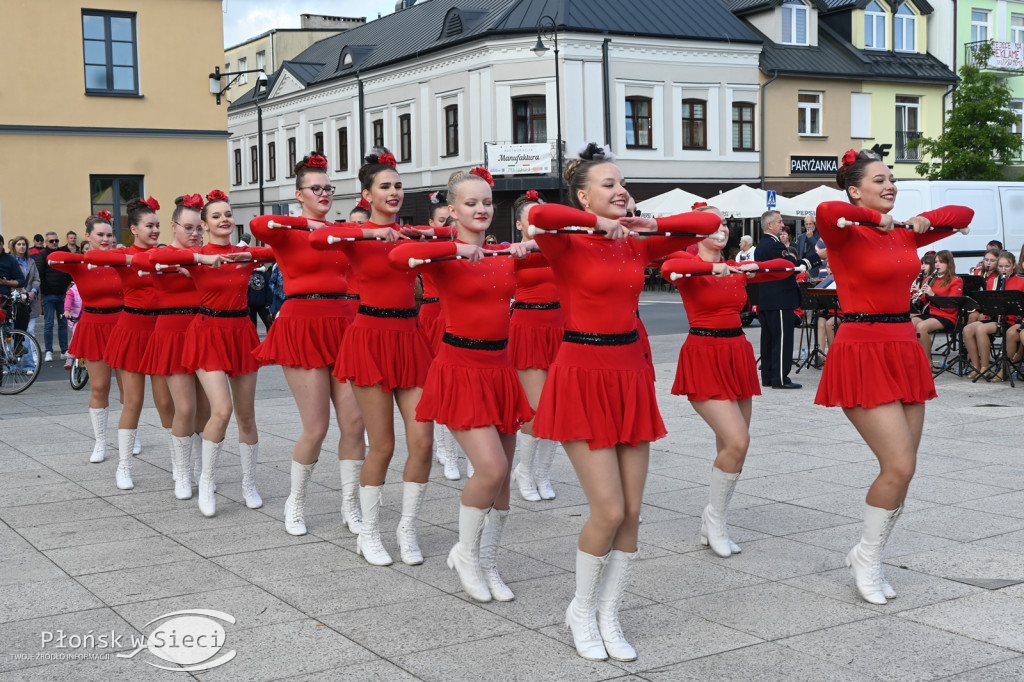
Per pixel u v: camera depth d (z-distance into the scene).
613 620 4.31
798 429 9.37
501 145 29.47
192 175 21.48
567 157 29.91
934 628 4.47
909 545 5.69
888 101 35.53
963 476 7.31
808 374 13.40
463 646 4.36
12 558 5.69
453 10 32.59
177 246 6.99
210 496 6.64
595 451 4.25
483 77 30.92
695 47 31.91
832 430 9.30
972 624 4.50
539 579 5.28
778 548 5.72
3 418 10.66
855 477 7.40
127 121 20.75
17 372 12.77
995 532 5.90
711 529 5.62
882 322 4.87
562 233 4.19
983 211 18.64
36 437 9.56
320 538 6.11
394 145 35.53
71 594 5.07
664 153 31.89
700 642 4.36
